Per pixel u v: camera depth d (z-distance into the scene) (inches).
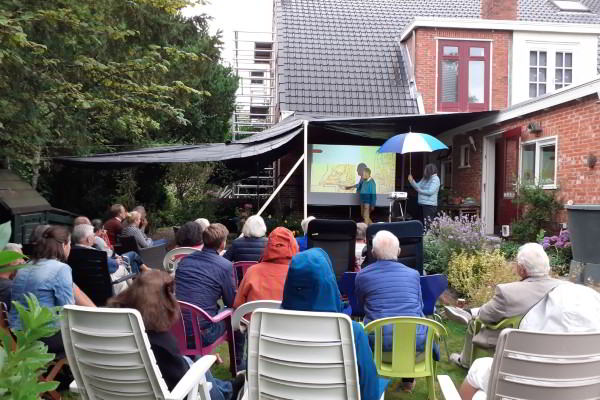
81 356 98.8
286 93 571.8
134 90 331.3
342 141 551.5
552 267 288.7
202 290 157.2
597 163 319.6
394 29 660.1
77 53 288.4
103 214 540.1
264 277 152.9
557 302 111.6
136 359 95.3
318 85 580.7
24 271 141.5
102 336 95.3
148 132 585.6
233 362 164.7
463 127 481.1
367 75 595.2
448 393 96.2
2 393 45.3
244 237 214.1
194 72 366.6
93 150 494.9
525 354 89.6
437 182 397.7
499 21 556.1
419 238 209.5
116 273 233.9
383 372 134.3
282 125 457.7
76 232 205.2
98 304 196.5
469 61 567.8
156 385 95.7
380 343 135.0
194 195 591.2
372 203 487.5
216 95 666.2
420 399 151.8
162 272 106.4
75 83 296.8
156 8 315.3
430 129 498.6
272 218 531.5
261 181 701.3
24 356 47.0
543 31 561.6
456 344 201.8
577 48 567.5
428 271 287.0
